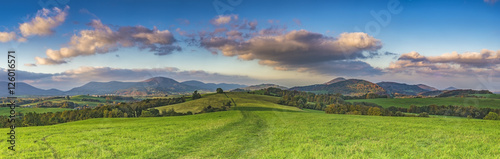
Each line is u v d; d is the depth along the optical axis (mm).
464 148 17547
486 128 26141
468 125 28875
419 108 62750
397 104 70250
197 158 16516
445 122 32688
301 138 22484
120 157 16266
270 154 17109
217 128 29734
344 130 26500
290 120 38656
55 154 16688
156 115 78500
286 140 21891
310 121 36094
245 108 77562
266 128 30188
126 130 27859
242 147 19594
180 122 38312
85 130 28094
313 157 16172
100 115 72312
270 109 72125
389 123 32000
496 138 20516
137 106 83688
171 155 17203
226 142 21438
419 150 17391
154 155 17000
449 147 17922
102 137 22984
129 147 18812
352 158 15688
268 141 21656
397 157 15859
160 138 22469
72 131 27203
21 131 27547
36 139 21844
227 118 45281
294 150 18047
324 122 34344
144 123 37250
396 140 20812
